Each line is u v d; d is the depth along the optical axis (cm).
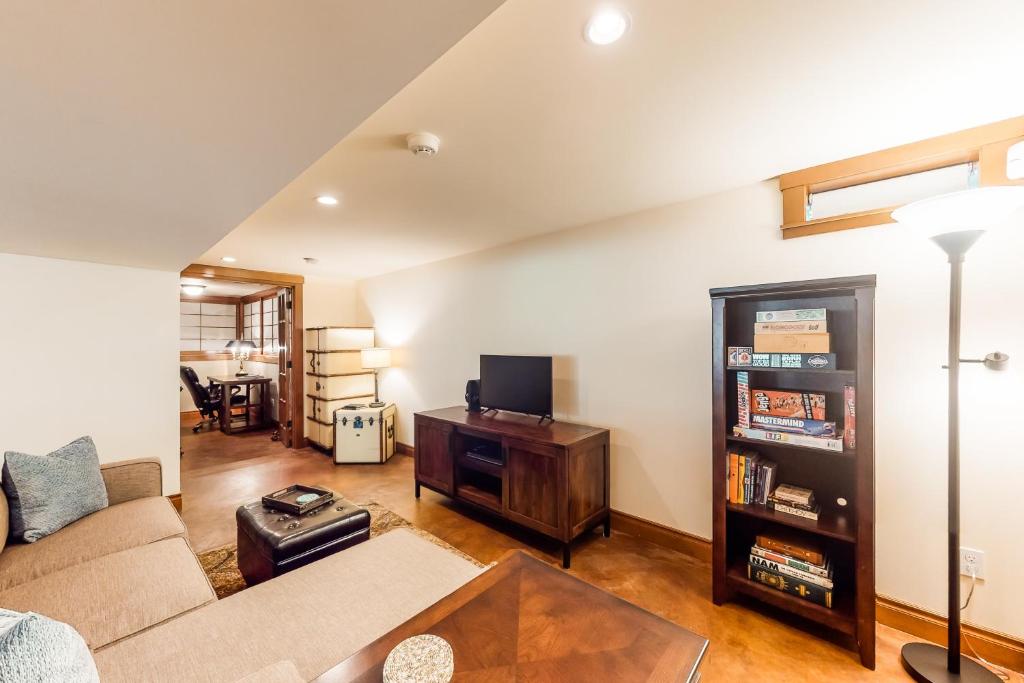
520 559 146
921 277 183
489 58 123
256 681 94
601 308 291
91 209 173
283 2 67
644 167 204
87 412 283
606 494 275
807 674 162
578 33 113
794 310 187
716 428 204
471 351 393
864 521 166
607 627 112
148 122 105
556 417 317
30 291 264
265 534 186
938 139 174
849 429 175
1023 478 163
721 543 203
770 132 170
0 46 74
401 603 145
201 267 438
